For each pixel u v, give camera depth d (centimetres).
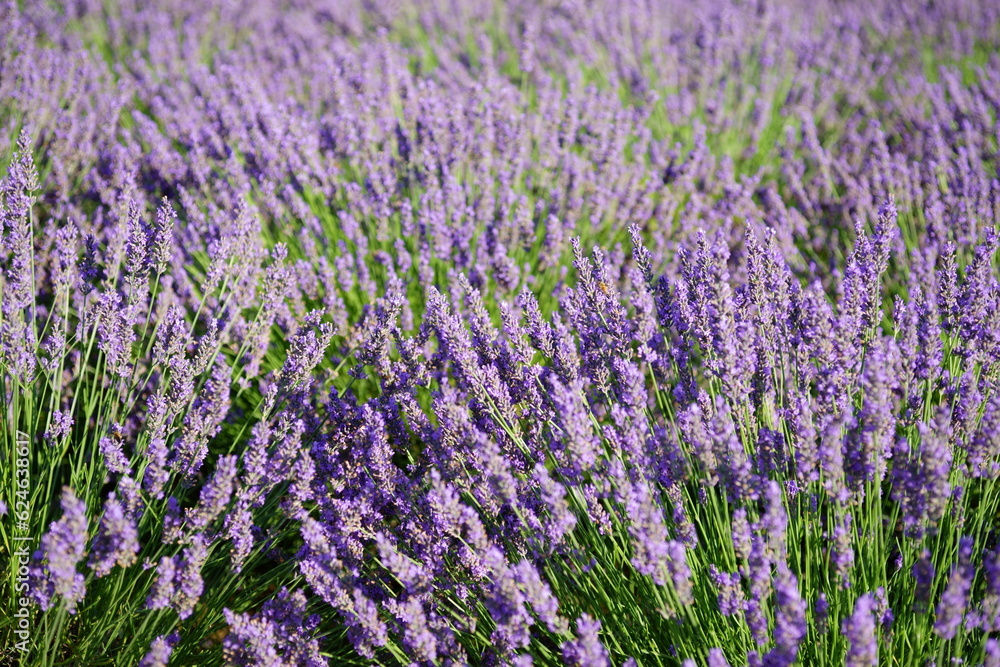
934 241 133
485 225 134
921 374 113
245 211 125
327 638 116
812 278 133
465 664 110
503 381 116
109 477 124
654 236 137
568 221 137
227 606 116
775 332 116
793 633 104
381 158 138
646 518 106
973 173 139
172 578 109
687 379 116
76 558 107
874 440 109
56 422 116
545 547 111
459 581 114
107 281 121
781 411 113
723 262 112
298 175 138
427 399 126
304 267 129
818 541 111
